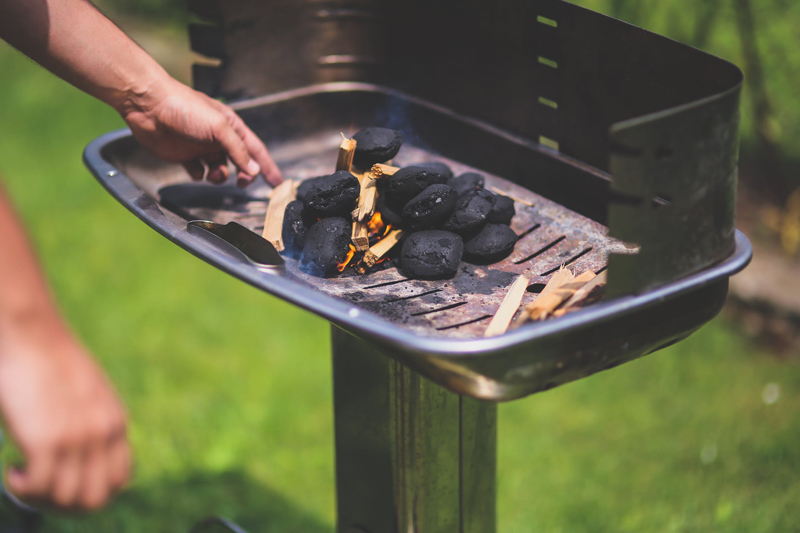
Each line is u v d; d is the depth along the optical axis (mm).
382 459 1514
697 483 2053
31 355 847
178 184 1635
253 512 2057
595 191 1521
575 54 1510
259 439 2238
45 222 3389
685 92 1402
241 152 1561
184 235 1358
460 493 1519
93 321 2754
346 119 1757
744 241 1352
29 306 849
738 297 2516
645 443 2160
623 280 1247
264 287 1273
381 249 1440
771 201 2799
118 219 3445
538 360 1229
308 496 2102
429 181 1450
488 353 1195
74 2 1491
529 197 1577
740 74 1312
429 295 1401
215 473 2146
